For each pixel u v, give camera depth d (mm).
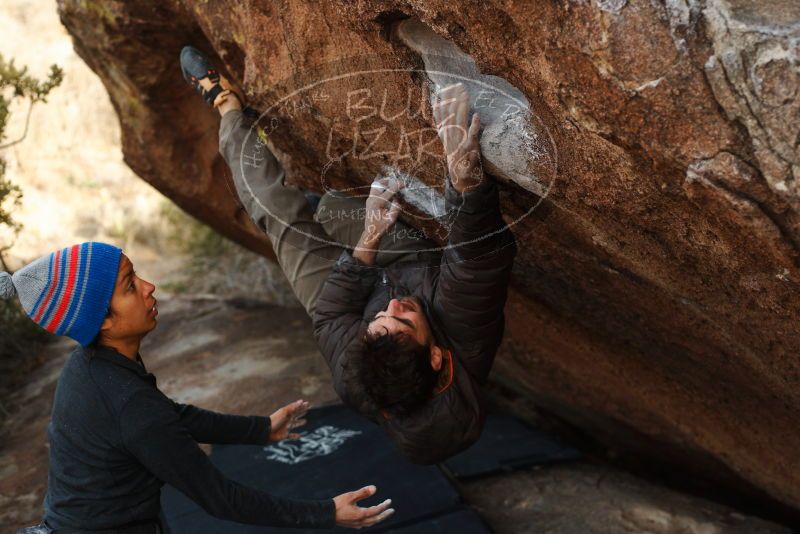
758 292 1551
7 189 4379
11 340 4930
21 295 1647
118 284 1703
